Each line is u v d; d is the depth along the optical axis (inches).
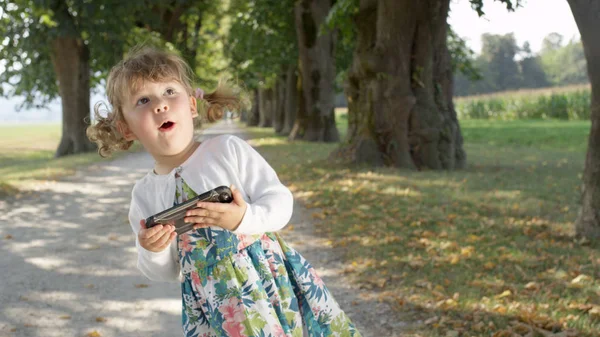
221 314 82.7
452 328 165.5
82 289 220.4
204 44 1259.8
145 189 90.2
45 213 374.9
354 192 398.0
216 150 87.0
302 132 952.3
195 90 92.8
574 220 295.0
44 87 940.6
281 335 82.0
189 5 1077.1
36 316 193.0
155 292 215.9
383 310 184.4
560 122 1416.1
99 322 187.6
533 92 1822.1
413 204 351.6
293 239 286.2
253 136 1216.8
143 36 896.3
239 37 1106.1
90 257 266.4
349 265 235.8
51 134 2036.2
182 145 85.4
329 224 310.8
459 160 551.8
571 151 782.5
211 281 83.5
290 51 1003.3
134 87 83.3
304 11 907.4
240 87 99.6
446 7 532.1
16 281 231.0
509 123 1461.6
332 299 89.1
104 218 358.3
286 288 84.7
